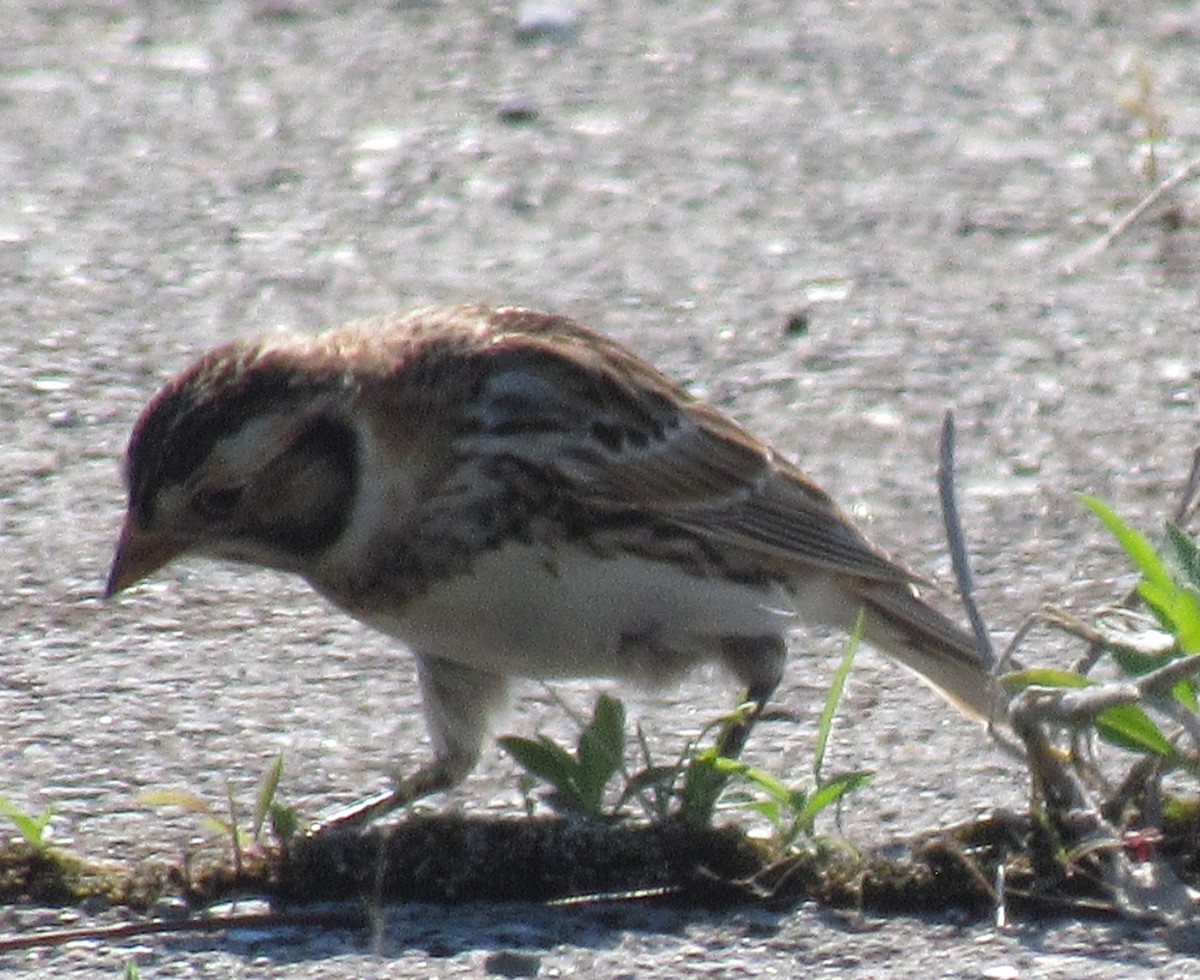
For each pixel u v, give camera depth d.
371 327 10.02
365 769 9.89
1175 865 8.49
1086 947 8.05
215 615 11.43
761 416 13.83
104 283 15.57
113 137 18.00
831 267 15.88
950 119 18.27
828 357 14.58
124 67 19.30
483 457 9.54
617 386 10.02
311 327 14.98
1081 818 8.36
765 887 8.42
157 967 7.99
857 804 9.39
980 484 12.97
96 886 8.52
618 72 19.23
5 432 13.50
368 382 9.55
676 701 10.59
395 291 15.56
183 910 8.41
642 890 8.47
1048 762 8.51
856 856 8.52
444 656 9.72
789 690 10.70
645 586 9.91
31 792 9.52
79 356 14.51
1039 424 13.68
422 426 9.55
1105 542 12.29
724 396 14.07
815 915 8.30
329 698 10.59
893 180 17.25
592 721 8.95
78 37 19.91
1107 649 8.87
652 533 9.95
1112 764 9.66
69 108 18.52
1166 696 8.44
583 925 8.27
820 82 19.00
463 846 8.52
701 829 8.57
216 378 9.55
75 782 9.64
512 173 17.42
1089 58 19.34
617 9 20.56
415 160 17.64
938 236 16.33
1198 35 19.75
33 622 11.35
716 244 16.27
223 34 20.00
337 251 16.17
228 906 8.41
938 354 14.59
